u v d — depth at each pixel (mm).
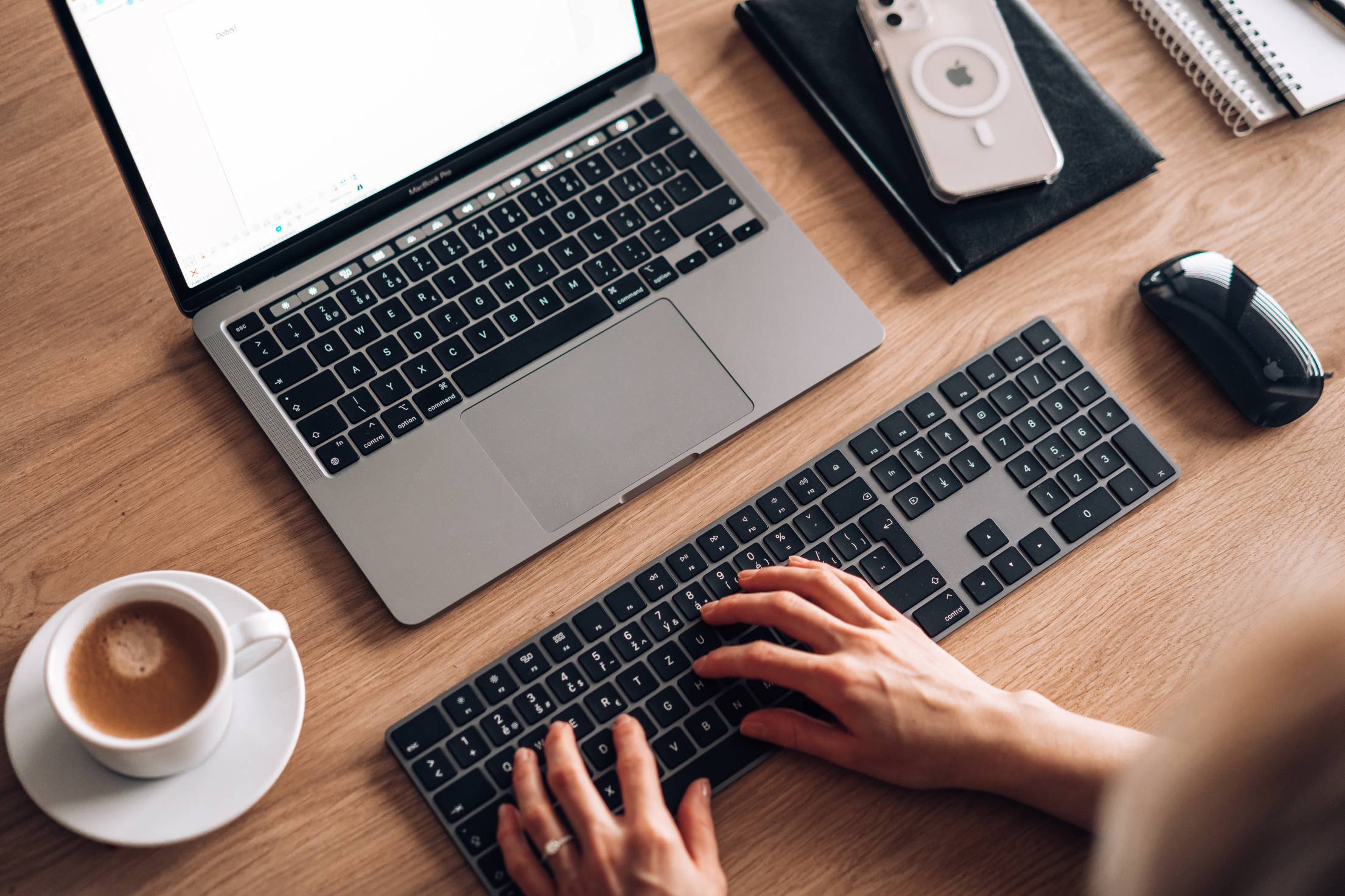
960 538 833
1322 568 843
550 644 780
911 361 908
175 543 803
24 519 801
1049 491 851
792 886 738
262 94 774
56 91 932
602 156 917
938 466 852
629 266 889
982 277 940
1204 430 893
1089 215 966
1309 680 419
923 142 932
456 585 792
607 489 830
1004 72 956
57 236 888
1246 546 852
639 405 854
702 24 1022
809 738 752
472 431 830
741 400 866
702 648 791
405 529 801
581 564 822
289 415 819
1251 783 423
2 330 854
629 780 724
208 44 743
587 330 868
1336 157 1001
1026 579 828
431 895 722
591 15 877
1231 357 875
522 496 820
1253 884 425
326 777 749
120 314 867
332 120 810
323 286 850
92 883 708
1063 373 886
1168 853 446
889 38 966
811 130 988
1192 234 964
